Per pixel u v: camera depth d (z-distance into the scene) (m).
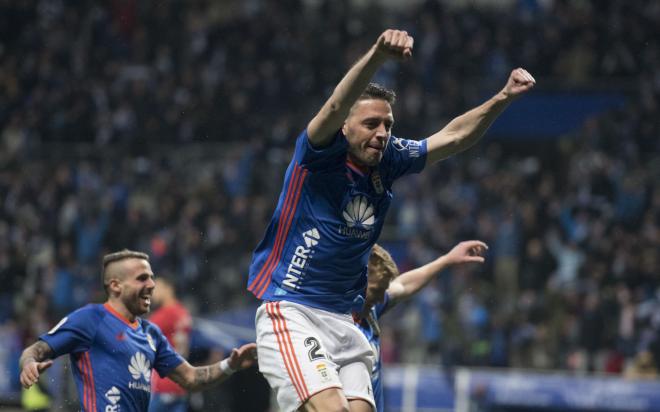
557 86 46.19
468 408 29.31
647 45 46.72
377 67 9.21
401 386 29.80
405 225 37.97
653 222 36.53
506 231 35.75
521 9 51.06
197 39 48.66
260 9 50.78
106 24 51.00
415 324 32.41
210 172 40.53
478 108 11.03
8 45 51.06
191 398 23.39
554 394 29.08
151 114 43.62
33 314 32.59
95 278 35.41
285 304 10.55
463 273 33.72
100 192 39.53
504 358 31.48
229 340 25.81
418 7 49.19
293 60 47.03
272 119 43.69
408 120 42.66
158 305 21.30
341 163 10.13
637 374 29.75
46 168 41.88
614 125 41.81
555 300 32.47
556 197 38.50
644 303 32.28
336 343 10.71
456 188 38.91
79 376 12.49
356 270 10.62
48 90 47.31
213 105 43.62
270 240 10.72
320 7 49.81
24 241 38.34
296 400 10.26
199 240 35.41
